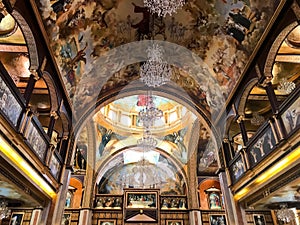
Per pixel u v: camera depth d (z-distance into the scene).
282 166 7.64
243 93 10.57
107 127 16.86
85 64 11.34
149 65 7.93
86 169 19.09
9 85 6.30
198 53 12.16
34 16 7.57
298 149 6.83
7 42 9.92
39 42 8.16
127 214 18.47
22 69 11.49
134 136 15.09
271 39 8.37
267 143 8.52
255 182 9.41
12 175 7.03
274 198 9.09
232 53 10.82
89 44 11.00
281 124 7.64
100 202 19.23
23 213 13.52
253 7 8.63
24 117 7.25
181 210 18.97
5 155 6.48
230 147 12.16
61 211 10.70
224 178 11.98
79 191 19.16
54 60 9.27
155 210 18.70
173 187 21.12
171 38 11.70
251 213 14.30
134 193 19.42
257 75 9.27
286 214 10.13
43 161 9.04
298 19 6.95
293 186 7.56
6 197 8.91
